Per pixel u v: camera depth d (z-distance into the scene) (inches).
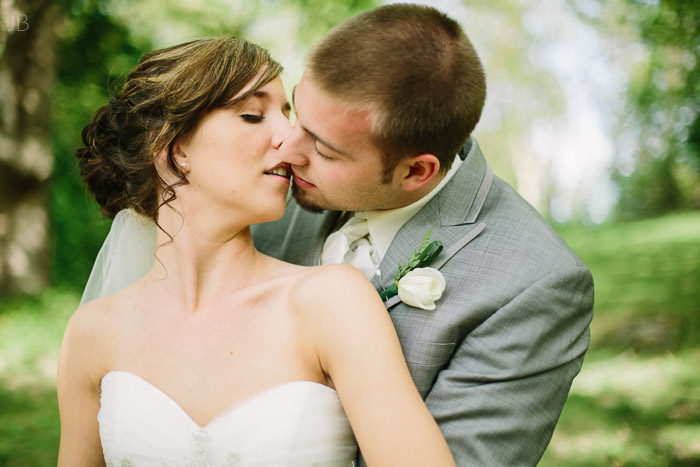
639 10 411.2
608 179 771.4
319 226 78.7
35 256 326.0
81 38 403.2
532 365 62.9
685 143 682.8
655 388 194.4
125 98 64.1
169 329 60.0
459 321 63.1
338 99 60.4
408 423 50.4
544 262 65.2
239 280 61.1
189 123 58.4
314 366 56.6
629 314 281.3
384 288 68.0
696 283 325.7
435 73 61.4
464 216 69.6
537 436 63.7
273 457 52.9
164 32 418.3
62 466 64.4
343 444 56.2
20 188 322.0
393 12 63.4
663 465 153.9
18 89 316.5
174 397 56.7
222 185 58.6
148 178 63.1
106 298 65.1
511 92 550.9
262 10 423.8
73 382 63.2
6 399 200.2
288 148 61.6
